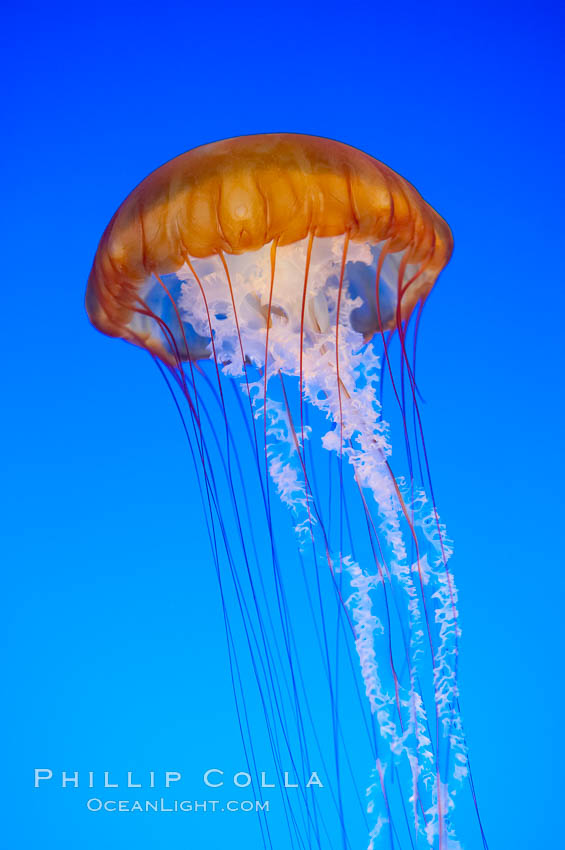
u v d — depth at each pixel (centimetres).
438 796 310
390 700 322
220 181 267
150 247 273
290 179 266
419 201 294
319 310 359
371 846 314
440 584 325
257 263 338
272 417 341
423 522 328
